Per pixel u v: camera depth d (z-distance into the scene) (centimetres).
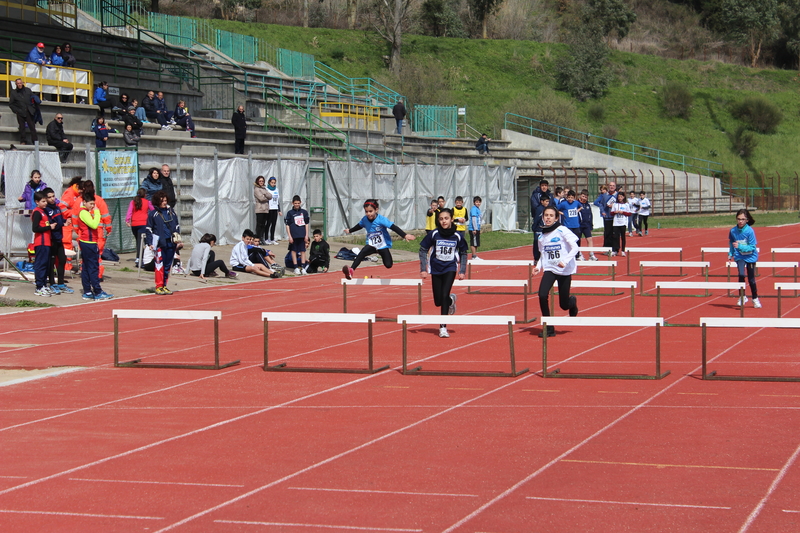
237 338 1517
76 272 2344
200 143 3572
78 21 4734
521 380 1132
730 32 10288
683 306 1898
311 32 8188
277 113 4825
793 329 1572
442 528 605
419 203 4334
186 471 751
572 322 1141
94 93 3456
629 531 595
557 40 9500
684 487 688
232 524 620
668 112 8369
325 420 930
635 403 989
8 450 827
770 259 3095
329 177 3638
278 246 3173
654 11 10731
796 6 10269
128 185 2717
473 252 3162
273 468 756
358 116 5381
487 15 9494
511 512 635
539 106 7494
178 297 2080
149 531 610
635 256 3297
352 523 618
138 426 916
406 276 2639
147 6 7375
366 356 1327
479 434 860
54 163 2397
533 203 2342
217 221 3105
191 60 4675
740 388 1066
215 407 1000
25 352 1380
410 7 8706
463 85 8075
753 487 685
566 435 852
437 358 1304
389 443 831
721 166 7700
